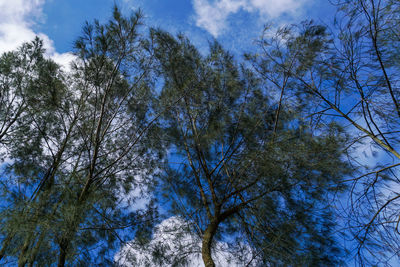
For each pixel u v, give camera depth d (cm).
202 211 398
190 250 364
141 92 464
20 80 462
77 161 431
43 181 373
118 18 425
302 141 363
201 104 444
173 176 427
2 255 295
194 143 427
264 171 362
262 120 416
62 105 421
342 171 351
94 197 364
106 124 450
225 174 415
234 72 454
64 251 313
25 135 435
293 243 333
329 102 375
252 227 367
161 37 454
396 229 298
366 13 338
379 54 335
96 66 426
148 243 380
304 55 392
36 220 307
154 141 455
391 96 331
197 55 462
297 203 360
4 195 329
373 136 332
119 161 443
